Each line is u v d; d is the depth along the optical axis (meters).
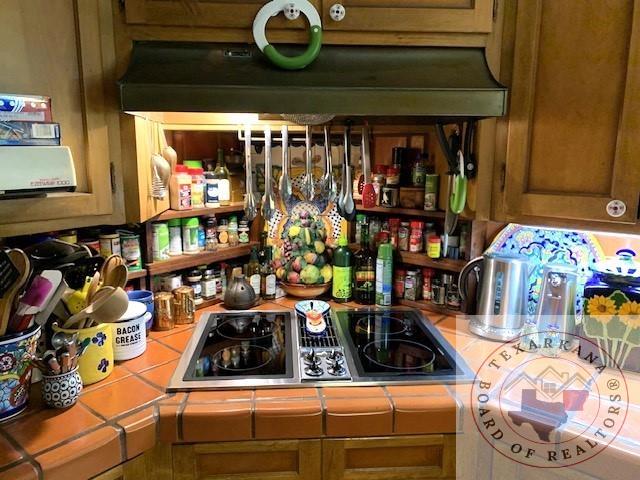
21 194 0.98
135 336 1.24
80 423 0.96
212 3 1.13
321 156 1.67
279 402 1.03
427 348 1.29
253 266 1.71
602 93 1.08
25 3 0.99
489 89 1.06
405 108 1.06
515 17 1.17
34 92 1.03
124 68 1.14
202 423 1.00
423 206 1.53
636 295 1.14
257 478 1.05
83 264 1.15
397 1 1.16
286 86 1.04
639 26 1.02
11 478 0.81
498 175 1.28
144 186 1.24
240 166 1.71
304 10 1.14
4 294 0.94
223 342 1.33
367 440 1.05
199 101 1.03
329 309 1.54
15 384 0.97
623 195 1.08
